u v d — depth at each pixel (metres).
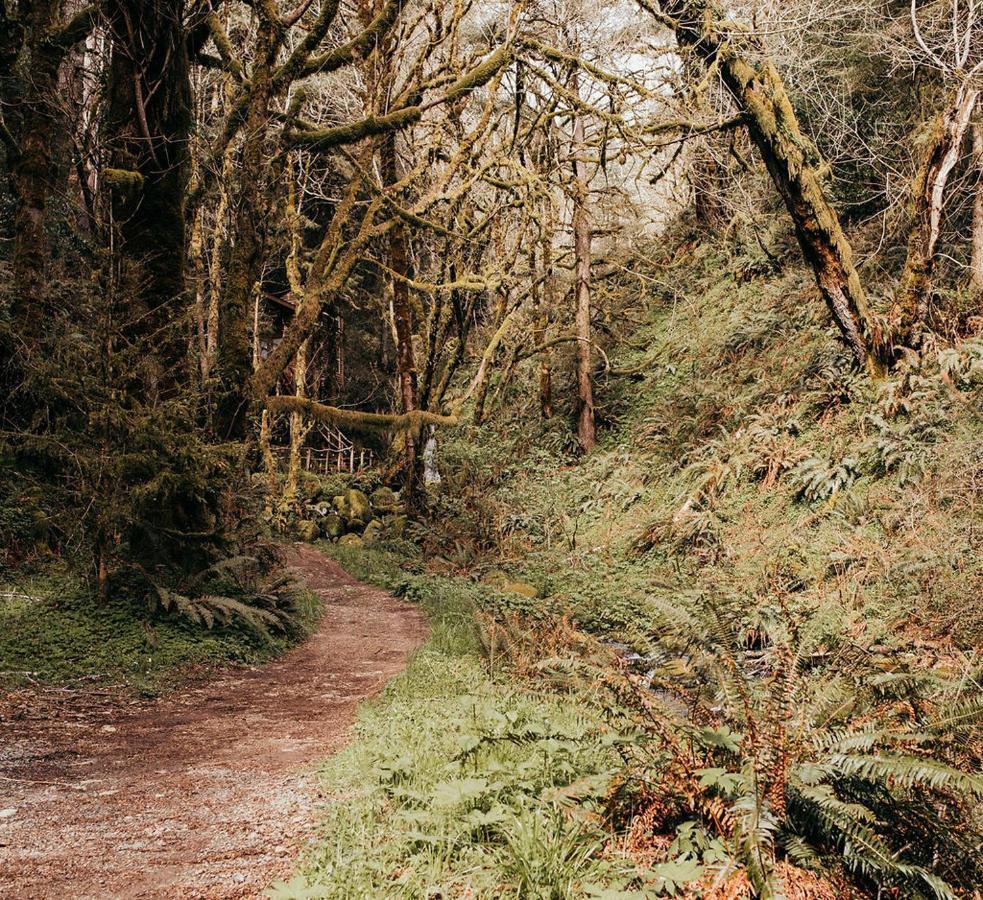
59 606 8.75
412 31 16.14
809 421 15.95
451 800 3.83
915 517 11.45
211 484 9.81
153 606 8.99
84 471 8.85
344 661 9.80
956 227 17.06
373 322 32.28
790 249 22.56
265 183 11.56
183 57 10.43
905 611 9.72
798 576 11.58
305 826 4.02
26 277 11.81
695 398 20.50
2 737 5.82
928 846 3.65
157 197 10.16
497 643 9.37
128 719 6.69
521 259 22.83
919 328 14.52
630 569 16.02
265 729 6.53
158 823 4.14
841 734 3.92
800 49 16.55
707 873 3.25
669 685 4.51
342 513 23.42
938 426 12.83
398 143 20.95
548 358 25.50
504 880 3.25
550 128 19.83
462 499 23.03
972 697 3.91
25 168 12.27
